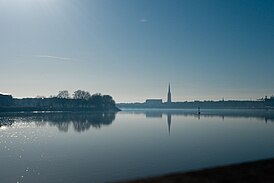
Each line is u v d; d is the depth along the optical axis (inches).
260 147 2145.7
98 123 4825.3
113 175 1392.7
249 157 1769.2
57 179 1354.6
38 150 2133.4
